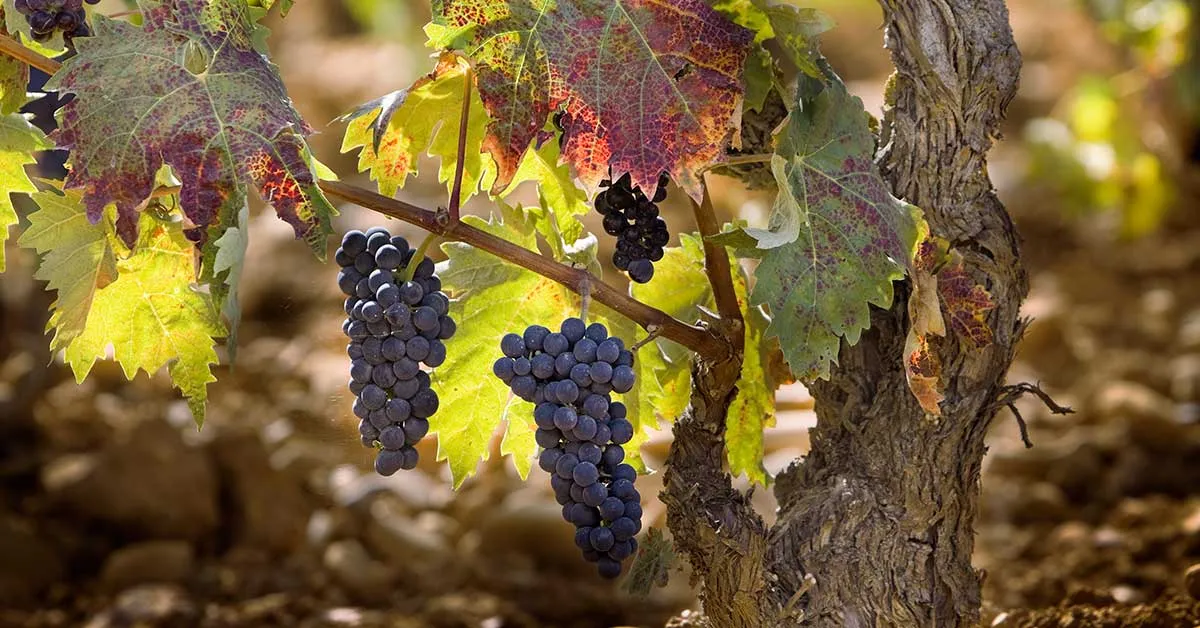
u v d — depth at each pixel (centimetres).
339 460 434
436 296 247
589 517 245
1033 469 436
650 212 256
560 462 244
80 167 242
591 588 367
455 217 249
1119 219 696
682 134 248
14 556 370
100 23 244
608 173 252
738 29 249
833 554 259
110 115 242
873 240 251
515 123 248
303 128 246
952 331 260
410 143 261
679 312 271
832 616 258
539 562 385
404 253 248
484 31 247
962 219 259
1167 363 540
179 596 361
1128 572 335
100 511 401
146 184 242
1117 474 424
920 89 258
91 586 377
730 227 265
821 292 250
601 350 243
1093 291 624
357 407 247
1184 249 673
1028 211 717
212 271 242
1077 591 315
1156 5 643
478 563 380
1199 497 409
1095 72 812
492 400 264
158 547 386
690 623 288
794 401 403
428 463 439
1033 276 652
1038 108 845
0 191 266
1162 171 683
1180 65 636
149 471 406
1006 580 348
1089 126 673
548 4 248
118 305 264
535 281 263
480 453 265
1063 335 554
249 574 387
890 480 261
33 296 544
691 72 248
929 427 261
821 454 267
